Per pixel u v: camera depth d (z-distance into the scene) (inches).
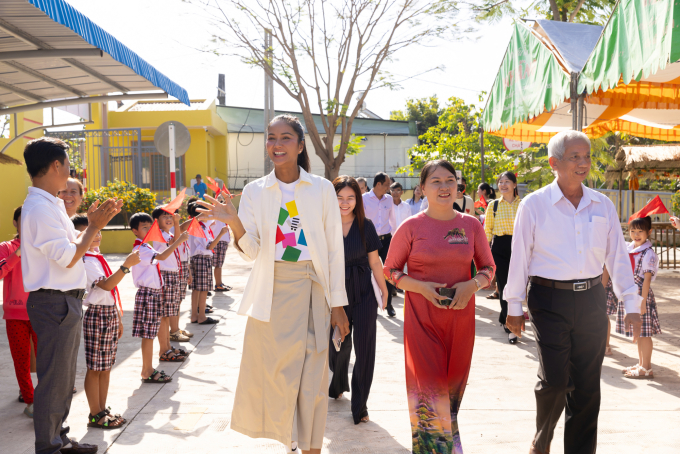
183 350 224.8
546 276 125.3
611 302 216.7
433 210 132.4
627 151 595.5
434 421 124.0
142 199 644.1
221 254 386.0
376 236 166.2
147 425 155.8
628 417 160.4
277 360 116.5
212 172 1052.5
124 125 918.4
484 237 135.0
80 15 205.9
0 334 263.9
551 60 255.9
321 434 120.5
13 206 590.9
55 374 125.5
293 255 117.6
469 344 129.6
